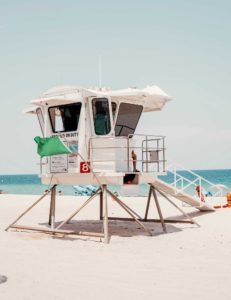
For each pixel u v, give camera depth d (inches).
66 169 717.9
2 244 646.5
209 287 390.9
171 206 1310.3
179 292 374.9
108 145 711.1
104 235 665.6
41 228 754.2
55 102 737.6
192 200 975.0
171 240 687.1
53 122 756.6
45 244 647.8
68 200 1617.9
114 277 431.5
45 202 1551.4
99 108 716.0
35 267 481.1
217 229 804.0
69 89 729.6
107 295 366.0
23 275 440.1
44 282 410.0
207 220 952.9
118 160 712.4
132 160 721.0
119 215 1111.0
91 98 712.4
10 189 4886.8
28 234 756.6
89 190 2169.0
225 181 6225.4
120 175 682.8
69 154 722.2
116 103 733.9
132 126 767.7
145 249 603.5
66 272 454.9
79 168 707.4
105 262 509.4
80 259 529.0
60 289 384.8
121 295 366.0
